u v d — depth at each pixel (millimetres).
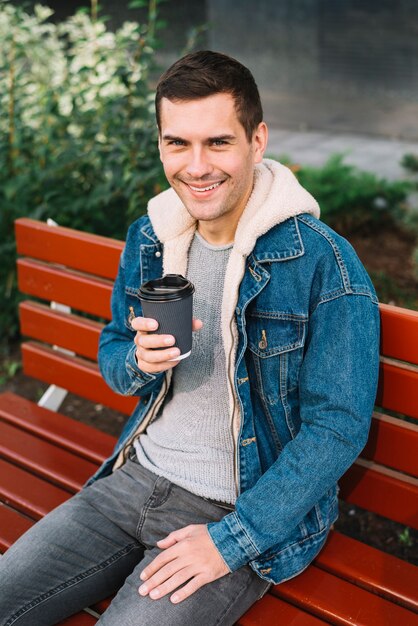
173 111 1777
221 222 1936
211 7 13211
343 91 12289
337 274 1818
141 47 3939
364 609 1899
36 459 2566
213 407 2004
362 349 1798
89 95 4527
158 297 1712
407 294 4793
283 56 13359
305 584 1973
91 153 4047
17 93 4309
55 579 1954
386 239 5730
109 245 2607
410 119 10391
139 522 2012
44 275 2834
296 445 1835
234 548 1821
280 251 1868
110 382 2139
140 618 1760
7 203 3980
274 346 1899
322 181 5945
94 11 4441
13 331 4387
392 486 2166
